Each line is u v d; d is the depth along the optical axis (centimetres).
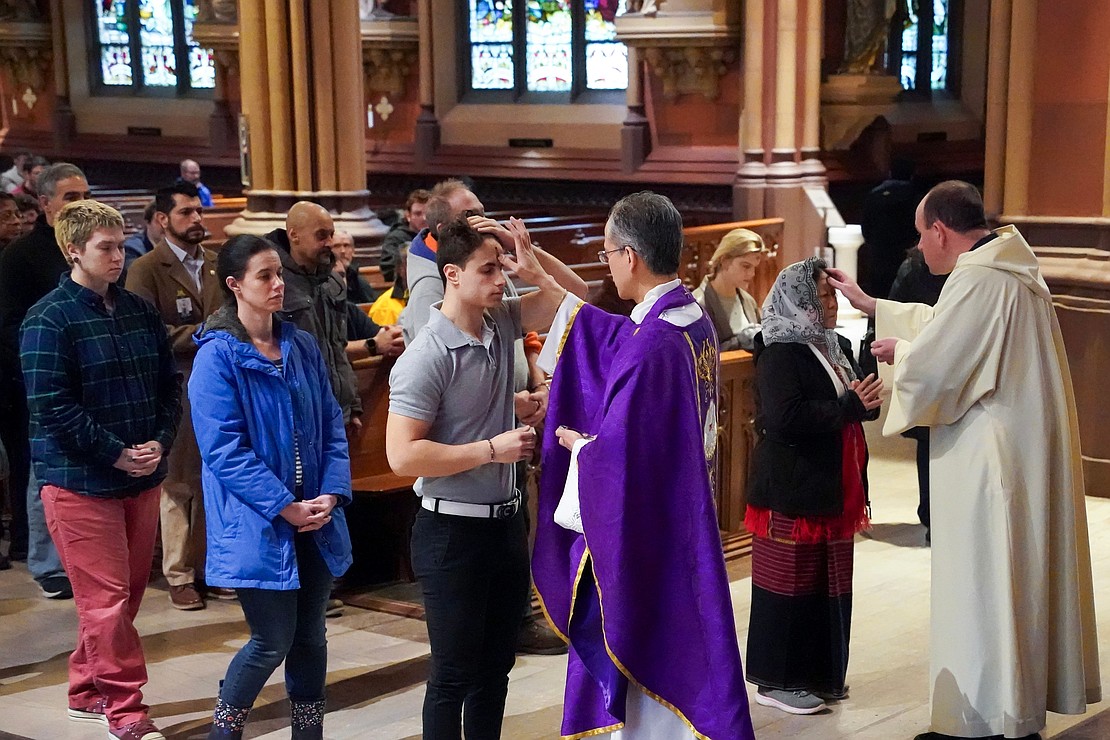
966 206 407
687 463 321
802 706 439
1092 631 420
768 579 439
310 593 382
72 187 578
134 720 416
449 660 348
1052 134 743
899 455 817
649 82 1153
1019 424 396
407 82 1354
